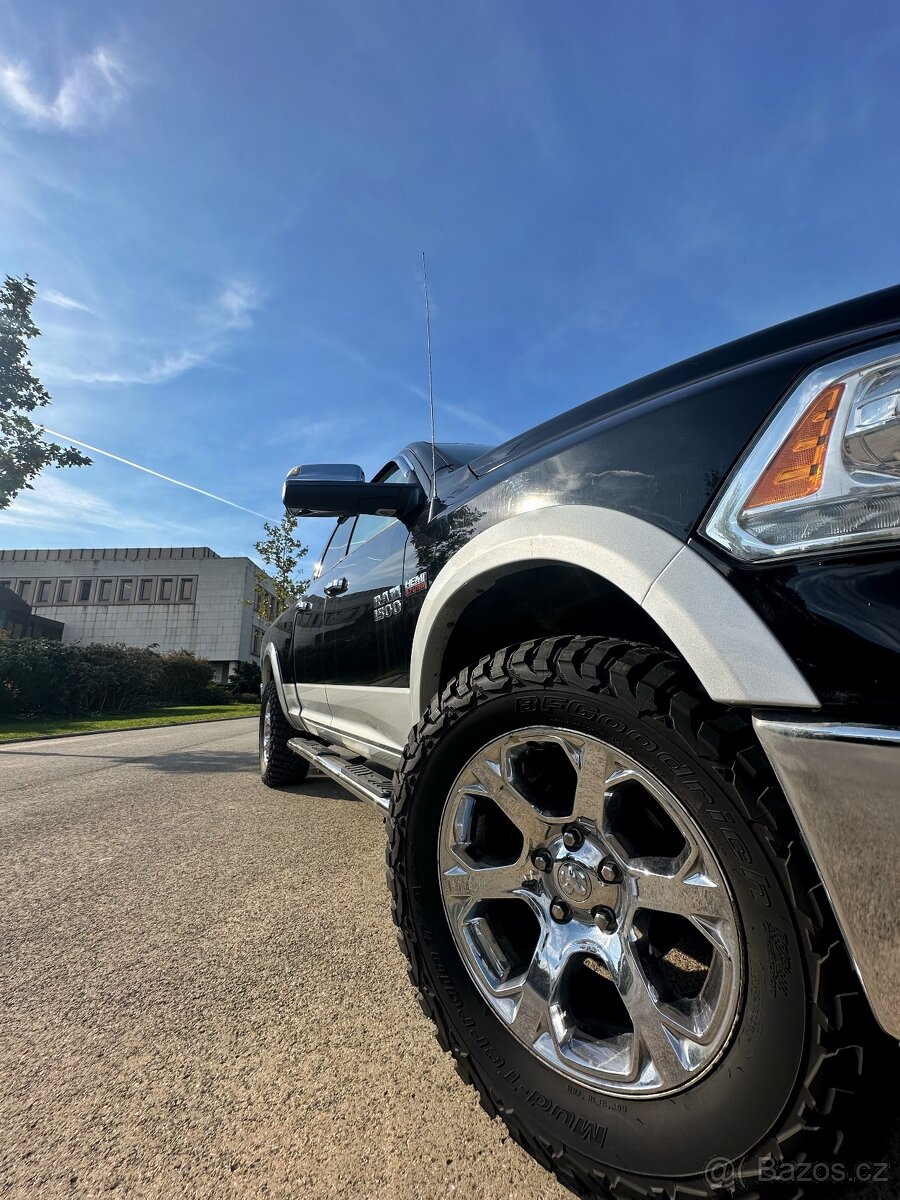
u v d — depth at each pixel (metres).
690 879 0.92
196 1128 1.17
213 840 3.21
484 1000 1.17
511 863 1.19
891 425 0.78
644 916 1.01
